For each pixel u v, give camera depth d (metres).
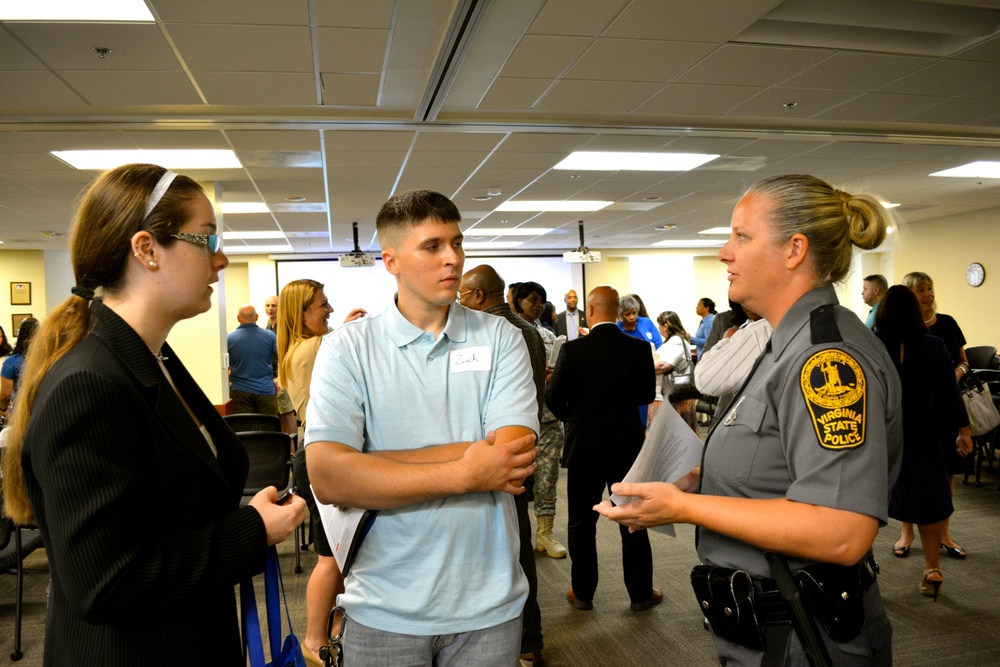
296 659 1.15
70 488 0.83
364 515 1.22
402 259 1.29
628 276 15.70
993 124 5.96
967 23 4.03
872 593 1.10
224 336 8.30
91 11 3.37
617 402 2.88
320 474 1.19
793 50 4.18
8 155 5.70
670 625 2.88
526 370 1.36
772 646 1.07
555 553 3.78
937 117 5.69
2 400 5.12
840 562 0.96
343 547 1.26
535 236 12.92
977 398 3.95
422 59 4.20
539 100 5.00
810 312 1.10
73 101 4.56
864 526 0.95
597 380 2.87
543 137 5.84
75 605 0.84
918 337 3.03
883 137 6.15
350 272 14.09
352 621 1.26
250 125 5.21
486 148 6.18
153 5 3.30
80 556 0.82
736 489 1.12
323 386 1.26
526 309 4.33
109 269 0.99
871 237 1.11
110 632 0.90
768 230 1.13
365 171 6.96
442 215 1.29
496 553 1.26
